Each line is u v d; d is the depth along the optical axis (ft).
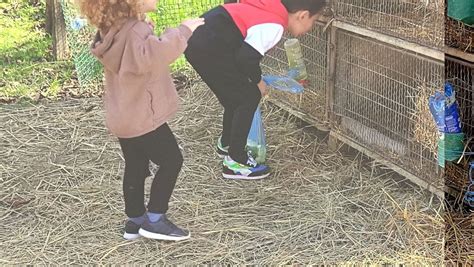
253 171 11.72
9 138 13.38
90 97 15.25
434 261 9.80
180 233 10.15
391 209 10.84
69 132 13.56
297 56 13.03
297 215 10.83
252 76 11.38
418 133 11.22
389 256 9.88
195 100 13.47
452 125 10.97
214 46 11.29
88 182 11.80
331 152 12.56
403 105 11.47
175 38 9.02
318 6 11.37
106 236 10.37
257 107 11.88
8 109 14.66
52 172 12.18
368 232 10.39
